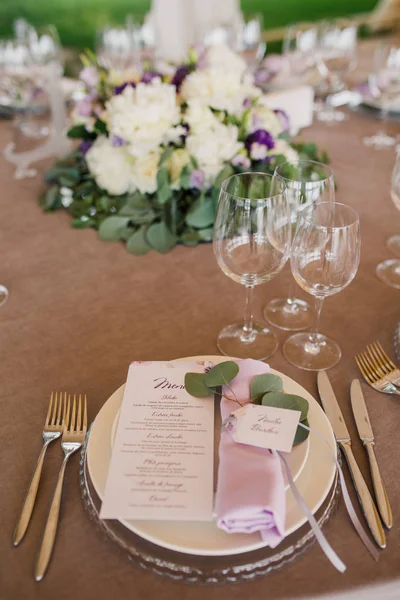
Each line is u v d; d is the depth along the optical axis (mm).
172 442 610
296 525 537
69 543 563
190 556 535
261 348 836
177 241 1126
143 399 660
